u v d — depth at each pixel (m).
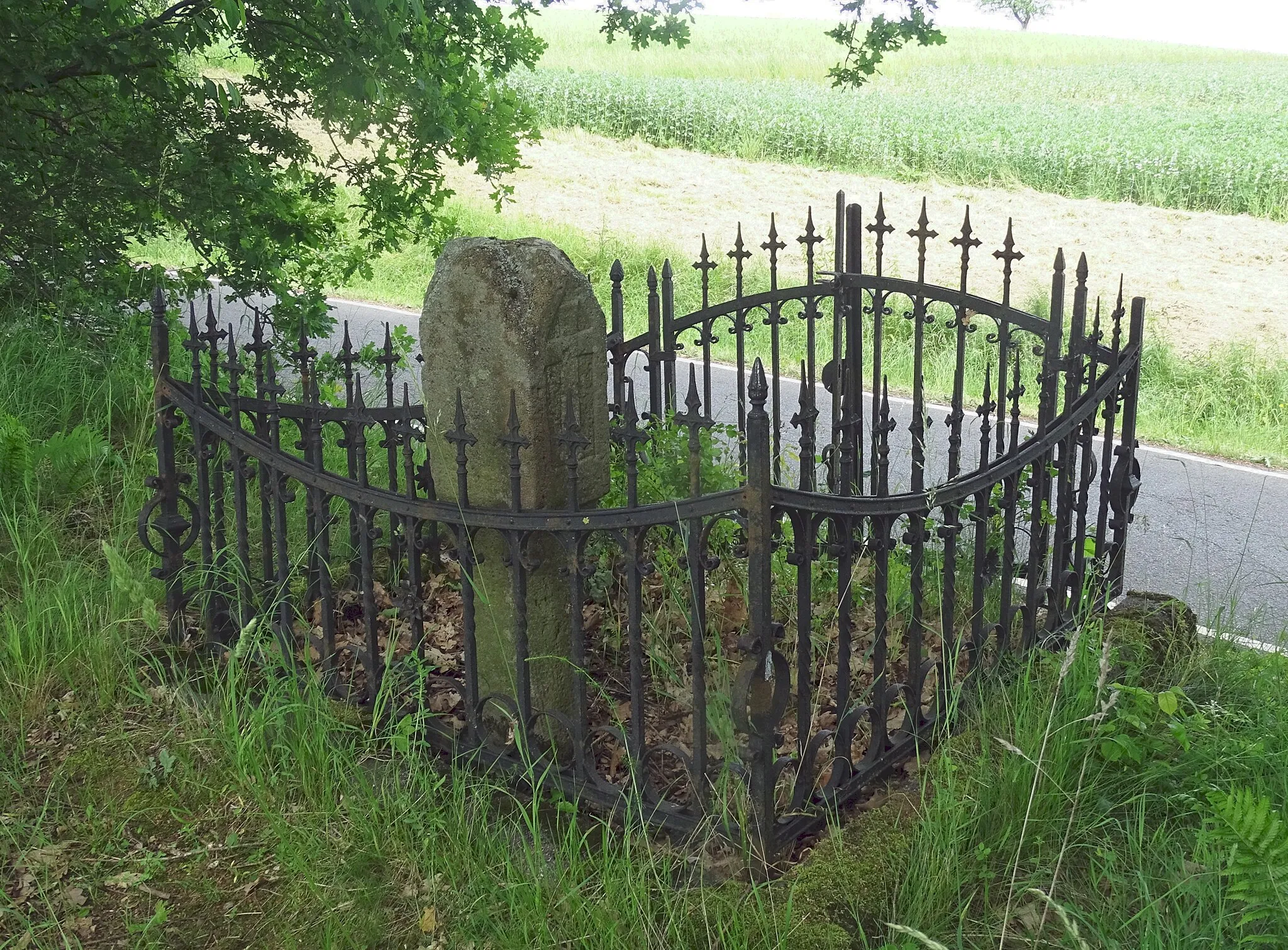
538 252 3.06
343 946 2.62
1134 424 4.46
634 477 2.83
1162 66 38.97
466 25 7.14
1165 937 2.62
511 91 7.56
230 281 7.10
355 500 3.33
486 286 3.05
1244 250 15.31
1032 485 3.79
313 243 7.26
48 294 6.50
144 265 6.98
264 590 3.86
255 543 4.62
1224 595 5.63
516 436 2.93
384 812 2.98
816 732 3.21
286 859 2.85
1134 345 4.34
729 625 4.13
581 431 3.24
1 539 4.37
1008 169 19.72
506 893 2.69
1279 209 17.45
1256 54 45.41
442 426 3.28
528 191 18.33
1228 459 8.59
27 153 6.21
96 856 2.91
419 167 7.47
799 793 2.96
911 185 19.58
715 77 33.91
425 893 2.76
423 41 6.67
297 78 6.76
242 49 6.56
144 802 3.10
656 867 2.81
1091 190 18.92
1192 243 15.66
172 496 3.81
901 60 39.19
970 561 4.72
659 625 4.05
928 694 3.84
